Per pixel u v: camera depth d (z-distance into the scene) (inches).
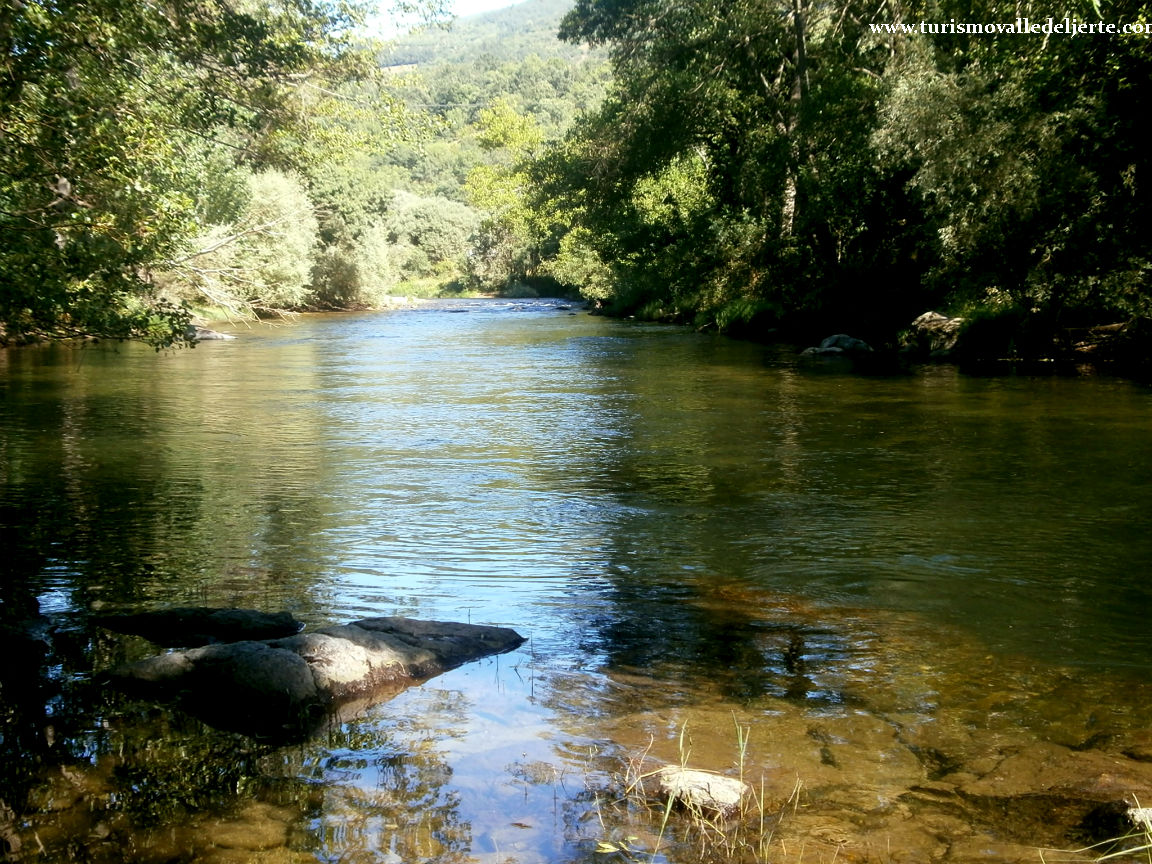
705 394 609.9
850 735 152.9
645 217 1526.8
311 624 206.7
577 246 1995.6
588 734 154.2
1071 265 719.7
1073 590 230.7
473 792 136.2
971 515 303.9
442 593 229.8
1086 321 776.9
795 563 254.5
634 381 687.1
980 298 820.0
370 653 179.2
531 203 1641.2
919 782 137.5
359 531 289.3
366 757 147.3
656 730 155.3
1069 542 272.1
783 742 150.4
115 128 386.6
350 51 690.8
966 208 747.4
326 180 1865.2
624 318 1537.9
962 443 426.9
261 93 583.5
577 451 423.2
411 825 127.1
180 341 429.7
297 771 142.9
